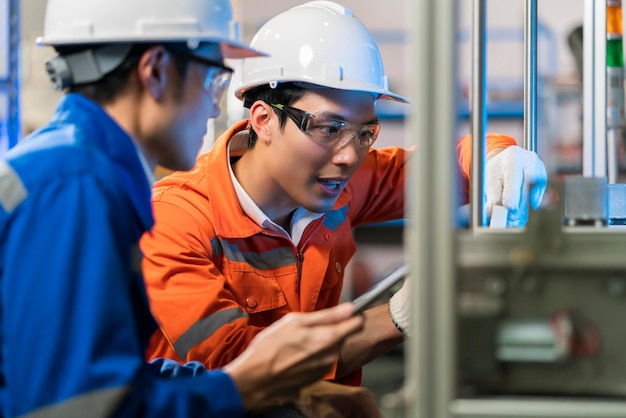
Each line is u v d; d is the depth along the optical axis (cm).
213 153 206
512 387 111
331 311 129
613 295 109
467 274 111
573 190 137
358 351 189
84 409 110
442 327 108
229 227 199
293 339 127
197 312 187
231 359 184
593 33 214
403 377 475
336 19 201
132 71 131
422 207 108
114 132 127
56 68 131
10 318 112
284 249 207
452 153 108
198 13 138
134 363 115
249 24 606
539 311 110
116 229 120
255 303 202
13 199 115
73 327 112
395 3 673
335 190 198
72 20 133
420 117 108
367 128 195
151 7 133
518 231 119
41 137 124
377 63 202
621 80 239
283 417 183
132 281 129
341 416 156
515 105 580
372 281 578
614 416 106
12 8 294
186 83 134
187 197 200
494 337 110
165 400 119
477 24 162
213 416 123
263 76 197
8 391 113
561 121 571
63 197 115
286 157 194
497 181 195
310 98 190
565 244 110
